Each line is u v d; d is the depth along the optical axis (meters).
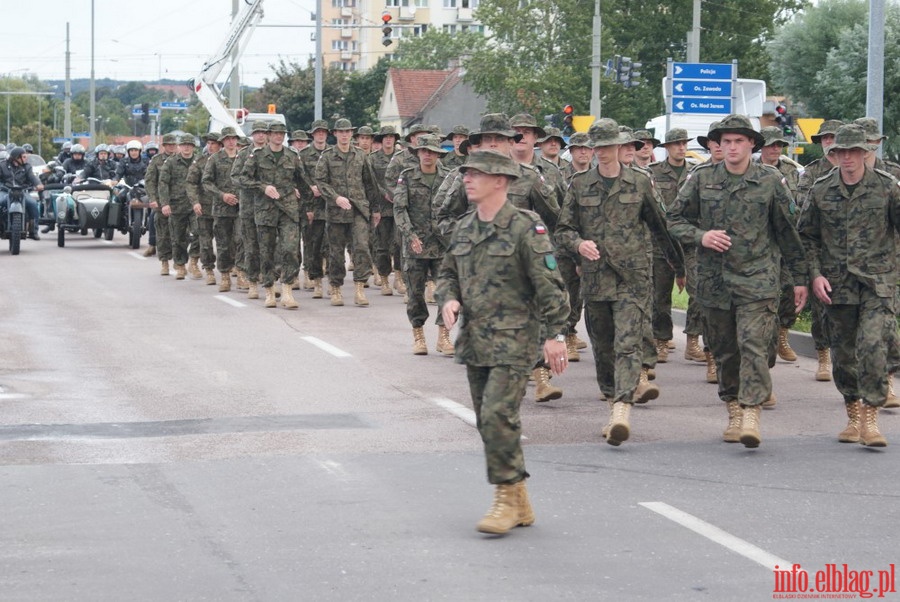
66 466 9.61
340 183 19.91
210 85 42.09
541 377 12.22
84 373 13.76
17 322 17.78
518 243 7.70
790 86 73.06
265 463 9.72
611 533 7.86
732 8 81.25
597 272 10.68
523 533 7.86
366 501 8.59
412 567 7.16
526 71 79.06
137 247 31.14
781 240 10.34
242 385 13.07
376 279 23.53
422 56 127.75
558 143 14.92
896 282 10.53
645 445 10.48
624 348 10.42
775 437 10.83
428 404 12.10
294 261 19.59
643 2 82.44
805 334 15.69
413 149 19.02
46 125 178.12
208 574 7.04
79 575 7.03
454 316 7.77
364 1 149.62
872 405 10.36
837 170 10.61
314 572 7.07
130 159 31.84
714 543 7.65
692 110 37.62
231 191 21.81
